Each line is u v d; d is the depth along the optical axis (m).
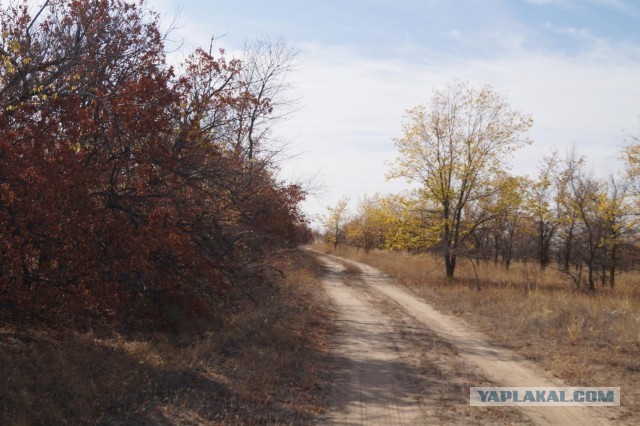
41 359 7.50
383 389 8.20
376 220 33.28
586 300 17.89
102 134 10.52
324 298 20.56
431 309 18.69
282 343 11.01
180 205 12.08
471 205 31.98
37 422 5.96
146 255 10.23
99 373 7.48
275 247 17.00
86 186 9.48
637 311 15.46
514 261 43.03
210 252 12.71
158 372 7.83
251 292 14.90
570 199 28.97
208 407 6.80
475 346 11.88
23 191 8.55
